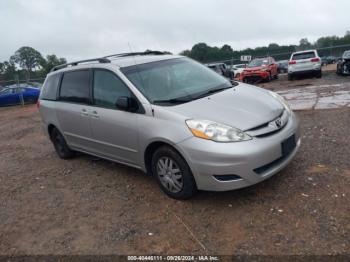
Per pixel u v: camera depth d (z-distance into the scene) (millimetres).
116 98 4789
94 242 3648
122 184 5039
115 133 4781
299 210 3635
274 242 3199
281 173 4523
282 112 4281
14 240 3943
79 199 4762
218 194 4223
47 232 4004
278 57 31750
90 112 5211
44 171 6223
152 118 4203
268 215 3635
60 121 6078
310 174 4395
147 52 5992
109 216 4145
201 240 3404
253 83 19641
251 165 3639
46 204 4770
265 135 3824
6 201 5082
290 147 4082
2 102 21578
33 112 16156
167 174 4227
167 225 3756
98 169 5852
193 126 3805
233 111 3977
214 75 5363
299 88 14086
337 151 5062
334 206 3615
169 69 5062
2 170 6699
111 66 5004
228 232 3463
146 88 4555
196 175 3844
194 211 3945
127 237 3646
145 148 4340
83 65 5648
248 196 4070
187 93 4555
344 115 7281
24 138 9594
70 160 6633
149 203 4309
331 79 16344
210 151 3654
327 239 3129
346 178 4176
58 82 6242
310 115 7785
